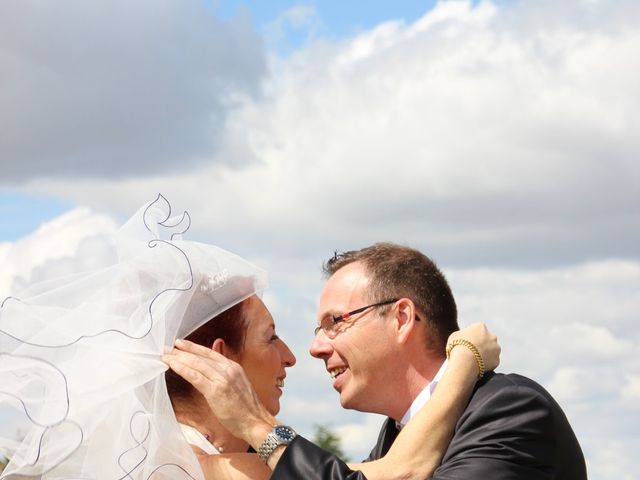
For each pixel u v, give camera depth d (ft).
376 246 15.21
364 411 14.85
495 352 13.94
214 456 12.20
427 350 14.56
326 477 11.68
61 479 11.38
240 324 12.92
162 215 13.21
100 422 11.52
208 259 12.86
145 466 11.43
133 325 11.98
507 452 12.80
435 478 12.51
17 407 11.18
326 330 14.93
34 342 11.59
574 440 13.85
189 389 12.73
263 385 12.98
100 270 12.43
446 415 13.19
